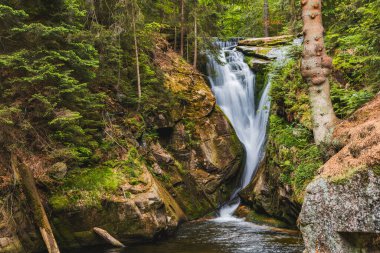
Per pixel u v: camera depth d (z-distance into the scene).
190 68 16.12
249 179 14.18
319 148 5.27
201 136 13.97
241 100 16.70
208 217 12.12
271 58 17.34
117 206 8.49
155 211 9.00
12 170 7.40
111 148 10.03
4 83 7.75
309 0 5.43
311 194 3.63
